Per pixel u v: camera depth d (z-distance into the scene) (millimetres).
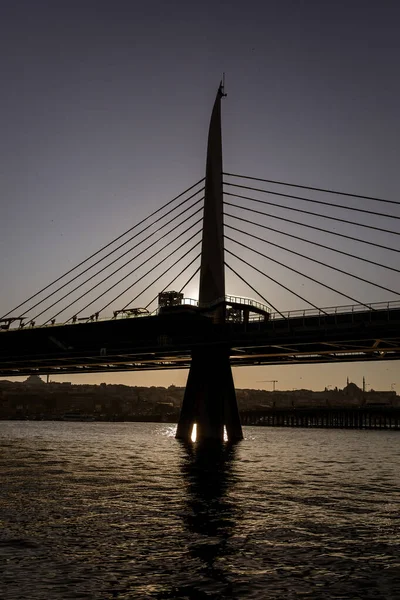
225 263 94875
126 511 28594
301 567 19281
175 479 43094
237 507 30359
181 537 23047
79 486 38000
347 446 104500
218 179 98125
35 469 49250
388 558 20469
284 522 26453
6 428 196750
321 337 78688
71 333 102125
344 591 17062
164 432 174375
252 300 94000
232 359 105750
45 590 16672
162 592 16750
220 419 90562
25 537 22594
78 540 22281
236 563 19625
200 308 90062
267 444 99750
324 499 34031
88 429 199250
